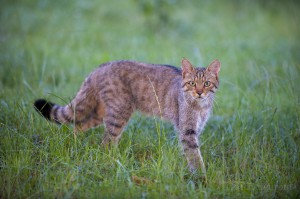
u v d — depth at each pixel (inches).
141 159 580.7
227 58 992.9
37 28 1164.5
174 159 549.6
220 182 530.6
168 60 892.6
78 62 939.3
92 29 1174.3
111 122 611.8
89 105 621.3
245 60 993.5
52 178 517.7
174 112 613.3
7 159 544.1
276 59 1005.8
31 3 1358.3
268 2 1577.3
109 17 1294.3
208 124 687.1
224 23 1339.8
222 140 625.0
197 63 898.1
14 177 510.0
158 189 503.8
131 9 1368.1
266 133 642.8
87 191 494.9
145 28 1214.9
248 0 1558.8
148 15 1218.0
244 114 693.9
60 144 565.9
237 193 513.0
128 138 615.5
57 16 1252.5
